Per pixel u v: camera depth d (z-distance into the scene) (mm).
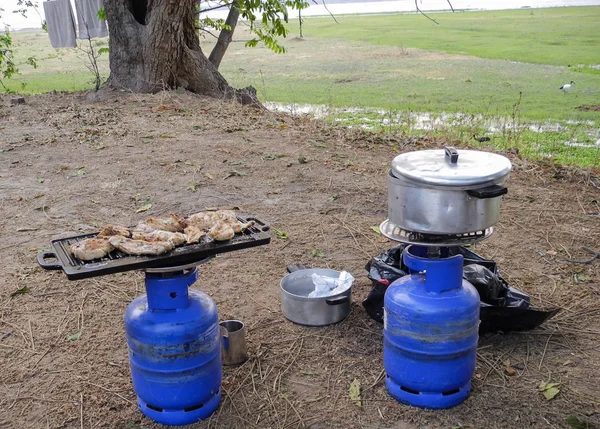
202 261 1242
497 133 4652
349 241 2264
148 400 1305
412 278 1355
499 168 1251
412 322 1281
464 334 1291
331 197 2711
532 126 5164
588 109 6039
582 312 1747
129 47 5254
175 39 5191
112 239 1236
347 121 5477
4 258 2162
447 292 1291
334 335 1647
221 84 5547
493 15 23219
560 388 1411
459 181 1200
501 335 1631
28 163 3305
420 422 1312
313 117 5008
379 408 1361
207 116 4402
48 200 2736
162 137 3754
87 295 1904
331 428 1309
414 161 1317
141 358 1269
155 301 1254
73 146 3615
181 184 2906
